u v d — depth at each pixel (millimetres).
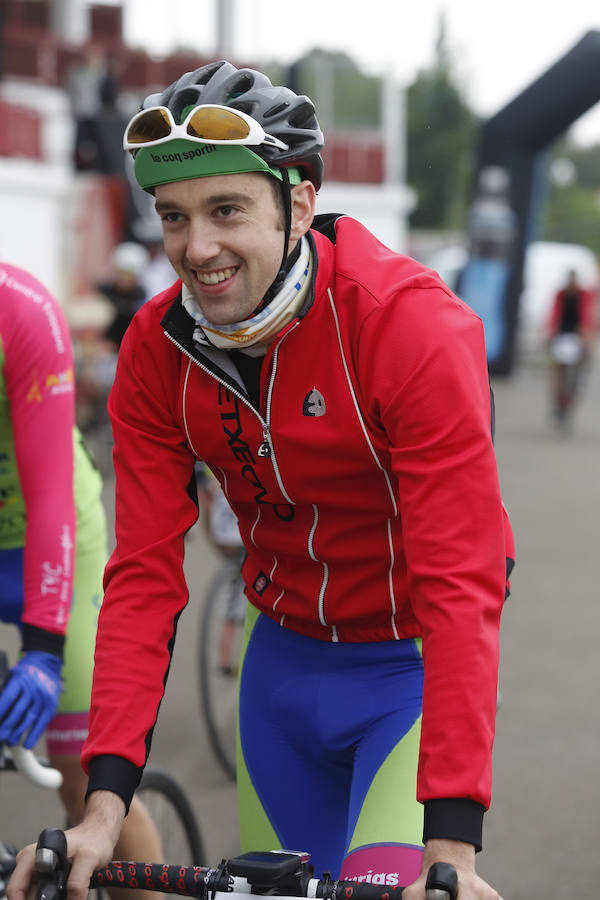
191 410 4016
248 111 3490
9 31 47062
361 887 3125
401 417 3613
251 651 4645
